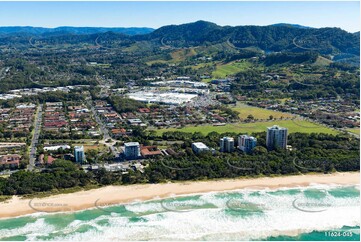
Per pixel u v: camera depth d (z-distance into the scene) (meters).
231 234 192.50
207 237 189.38
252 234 193.00
